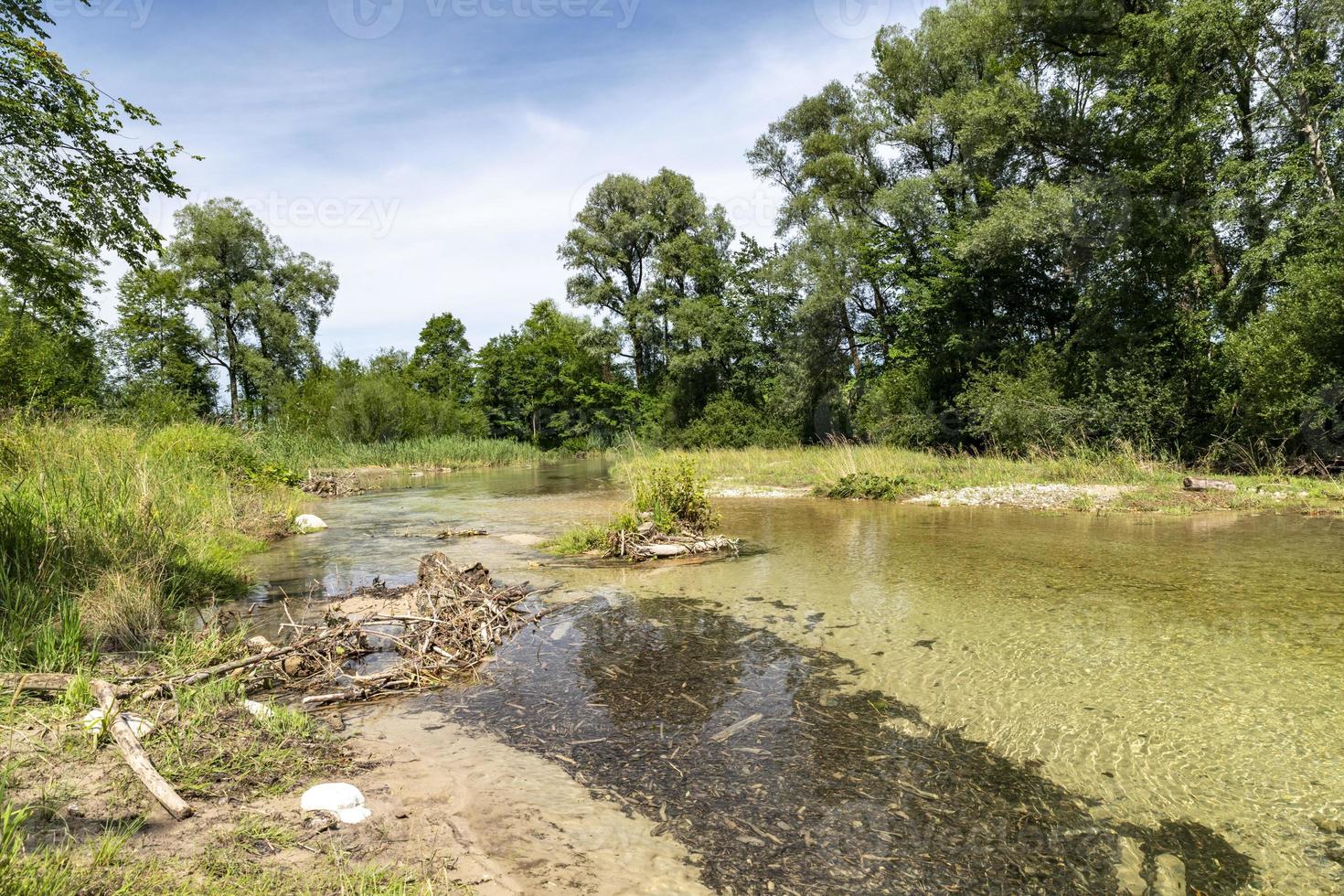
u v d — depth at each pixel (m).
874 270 28.06
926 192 25.59
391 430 37.31
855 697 4.43
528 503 16.31
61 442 9.16
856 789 3.32
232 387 40.66
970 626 5.79
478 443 38.72
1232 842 2.85
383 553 9.80
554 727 4.08
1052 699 4.29
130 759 3.10
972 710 4.17
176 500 8.93
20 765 3.14
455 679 4.90
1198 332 16.45
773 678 4.78
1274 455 14.79
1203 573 7.38
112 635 5.11
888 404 24.53
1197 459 16.23
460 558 9.40
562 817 3.07
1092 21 20.34
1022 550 8.95
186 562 7.37
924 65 27.38
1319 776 3.32
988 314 23.02
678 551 9.20
